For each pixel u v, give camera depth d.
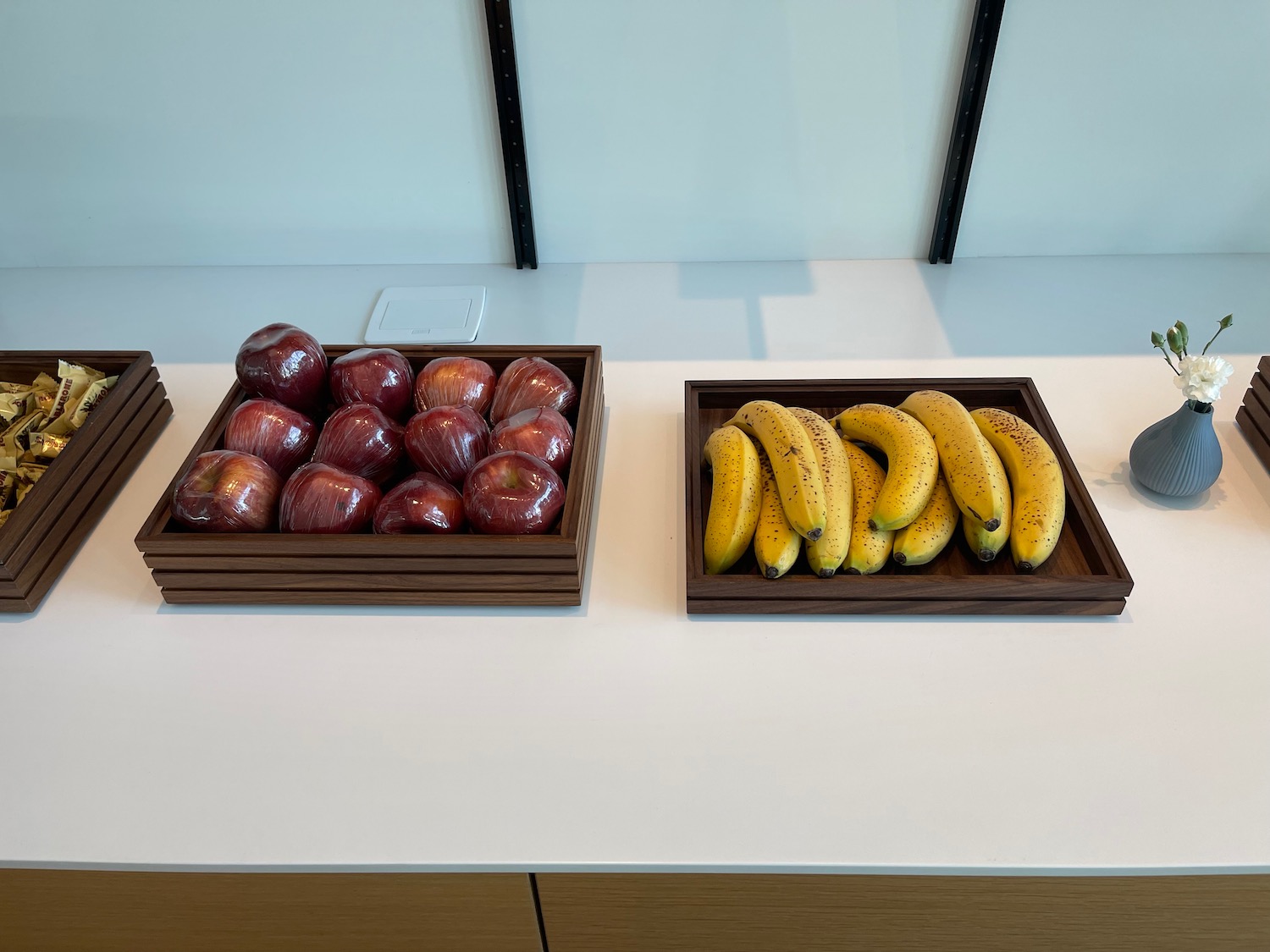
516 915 0.77
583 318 1.34
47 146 1.37
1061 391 1.14
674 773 0.75
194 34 1.25
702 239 1.45
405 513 0.84
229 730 0.79
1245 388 1.13
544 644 0.86
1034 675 0.81
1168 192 1.37
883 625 0.86
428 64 1.27
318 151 1.37
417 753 0.77
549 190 1.40
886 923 0.77
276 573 0.86
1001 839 0.70
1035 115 1.29
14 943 0.83
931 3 1.20
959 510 0.90
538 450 0.91
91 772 0.76
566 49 1.26
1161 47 1.23
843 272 1.43
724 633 0.86
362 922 0.79
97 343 1.31
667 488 1.03
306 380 0.99
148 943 0.83
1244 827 0.70
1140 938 0.79
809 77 1.27
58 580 0.93
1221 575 0.90
